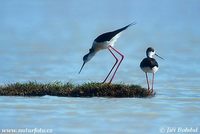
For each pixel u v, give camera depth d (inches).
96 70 1160.8
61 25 2696.9
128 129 589.9
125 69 1175.0
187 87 889.5
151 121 626.2
